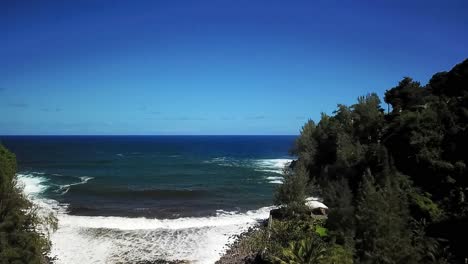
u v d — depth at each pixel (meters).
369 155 33.97
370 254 13.88
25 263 15.38
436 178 26.02
